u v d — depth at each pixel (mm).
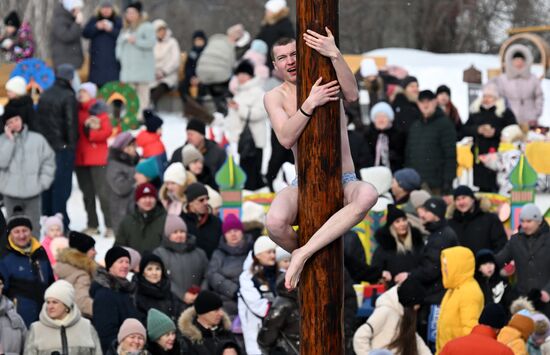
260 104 37156
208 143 32344
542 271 25531
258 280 23578
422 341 22062
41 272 24344
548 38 76750
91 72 46594
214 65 47938
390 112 34781
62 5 45625
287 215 11719
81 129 34469
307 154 11484
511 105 41594
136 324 21062
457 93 55062
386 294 21938
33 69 43281
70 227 36281
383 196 29047
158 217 27875
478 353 16938
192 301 24125
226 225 25016
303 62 11406
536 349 21484
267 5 45125
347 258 25250
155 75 48469
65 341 21500
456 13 77438
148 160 31953
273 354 21578
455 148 34281
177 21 78438
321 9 11336
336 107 11453
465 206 27594
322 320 11508
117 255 22719
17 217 24281
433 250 24797
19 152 32094
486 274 24094
